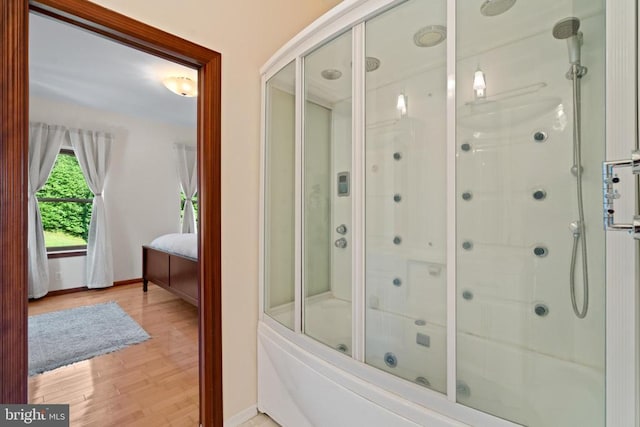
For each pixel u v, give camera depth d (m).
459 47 1.28
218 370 1.56
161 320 3.05
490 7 1.28
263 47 1.82
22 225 1.04
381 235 1.59
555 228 1.26
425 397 1.06
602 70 1.07
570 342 1.17
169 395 1.83
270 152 1.77
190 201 5.29
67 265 4.02
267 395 1.66
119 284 4.44
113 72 2.96
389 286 1.58
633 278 0.71
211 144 1.55
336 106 1.63
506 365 1.25
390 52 1.46
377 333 1.42
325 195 1.69
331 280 1.66
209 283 1.55
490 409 1.06
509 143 1.35
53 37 2.33
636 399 0.71
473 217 1.33
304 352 1.44
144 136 4.74
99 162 4.19
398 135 1.58
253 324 1.74
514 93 1.33
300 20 2.07
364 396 1.17
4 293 1.00
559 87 1.25
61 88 3.41
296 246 1.62
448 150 1.31
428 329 1.45
